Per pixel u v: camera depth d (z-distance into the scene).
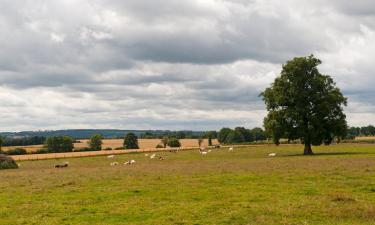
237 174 40.19
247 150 118.88
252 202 25.78
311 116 87.06
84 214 23.55
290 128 87.56
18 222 21.83
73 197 29.08
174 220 21.55
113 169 54.22
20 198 29.27
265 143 177.00
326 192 28.72
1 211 24.64
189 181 35.84
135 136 194.38
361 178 35.34
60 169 60.25
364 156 67.94
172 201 26.80
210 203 25.62
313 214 22.22
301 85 88.69
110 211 24.05
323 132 86.62
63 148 175.50
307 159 62.72
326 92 88.81
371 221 20.50
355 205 24.08
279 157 76.44
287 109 88.00
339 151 94.38
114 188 32.62
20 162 94.81
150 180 37.25
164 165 59.72
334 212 22.39
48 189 33.19
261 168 46.25
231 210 23.47
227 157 85.06
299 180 34.81
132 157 103.25
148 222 21.23
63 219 22.45
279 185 32.22
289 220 20.94
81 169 57.66
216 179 36.69
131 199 27.70
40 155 135.00
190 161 71.38
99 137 188.50
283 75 90.62
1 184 37.97
